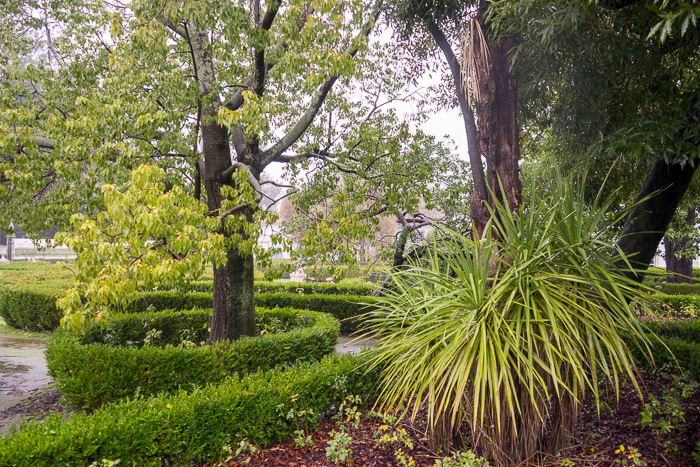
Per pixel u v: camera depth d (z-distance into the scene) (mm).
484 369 2852
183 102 6195
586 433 4031
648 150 3879
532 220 3398
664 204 5176
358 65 7750
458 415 3451
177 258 4227
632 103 5281
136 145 5688
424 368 3281
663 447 3752
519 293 3348
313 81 5652
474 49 5113
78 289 3707
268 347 6055
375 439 3967
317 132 8531
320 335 6680
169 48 6000
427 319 3598
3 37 7605
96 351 5109
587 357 3273
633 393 5137
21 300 10250
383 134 9000
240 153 7672
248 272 6785
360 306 10570
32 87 7613
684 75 5566
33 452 2781
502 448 3205
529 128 7336
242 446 3586
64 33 7473
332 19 5664
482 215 5301
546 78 5227
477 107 5152
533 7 4246
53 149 6301
